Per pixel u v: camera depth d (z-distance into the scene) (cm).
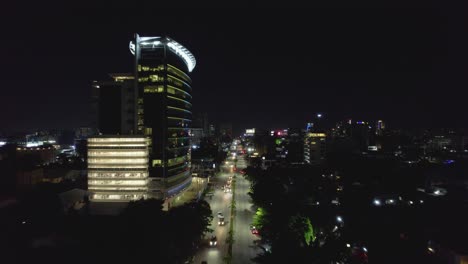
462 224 9131
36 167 18988
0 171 16850
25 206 10962
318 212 9950
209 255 9325
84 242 7738
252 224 11394
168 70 14950
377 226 8825
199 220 9319
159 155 14462
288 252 6594
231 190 19412
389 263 7231
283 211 9550
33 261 6919
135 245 7138
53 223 9462
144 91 14638
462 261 7019
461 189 15112
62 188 15425
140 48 14725
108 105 15100
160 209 9469
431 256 7650
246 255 9325
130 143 13812
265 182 14162
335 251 6931
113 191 13762
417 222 9331
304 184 16512
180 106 16525
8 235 8356
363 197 12750
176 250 7750
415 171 19200
